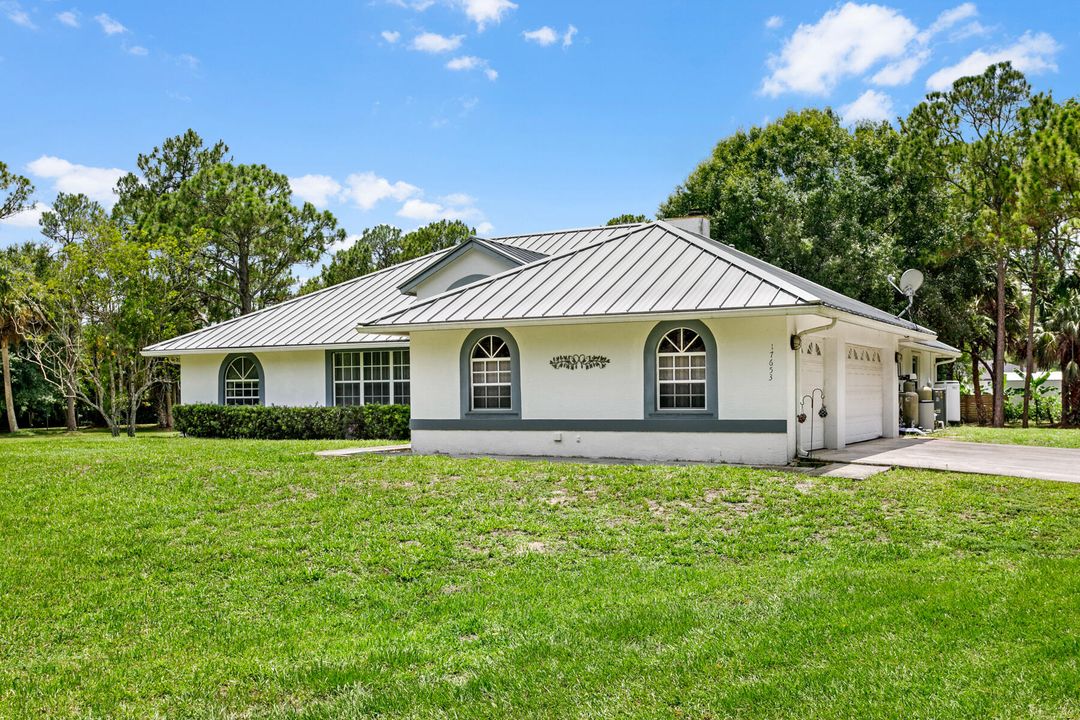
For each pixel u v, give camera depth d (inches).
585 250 677.3
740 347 541.6
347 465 530.9
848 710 175.0
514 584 288.7
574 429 590.9
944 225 1405.0
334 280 1595.7
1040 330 1561.3
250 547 344.8
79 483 492.1
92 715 193.2
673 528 358.3
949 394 1183.6
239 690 204.7
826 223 1349.7
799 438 551.8
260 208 1402.6
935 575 280.4
